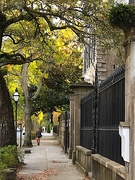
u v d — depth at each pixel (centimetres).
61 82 3456
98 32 1288
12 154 1340
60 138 3591
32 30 1802
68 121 2491
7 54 1628
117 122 845
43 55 2252
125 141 621
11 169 1031
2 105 1580
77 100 1742
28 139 3338
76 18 1341
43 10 1381
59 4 1322
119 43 1190
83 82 1756
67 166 1683
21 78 3300
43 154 2462
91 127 1309
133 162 611
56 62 2898
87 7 1260
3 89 1585
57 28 1448
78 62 3259
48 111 3978
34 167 1636
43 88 3728
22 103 3897
